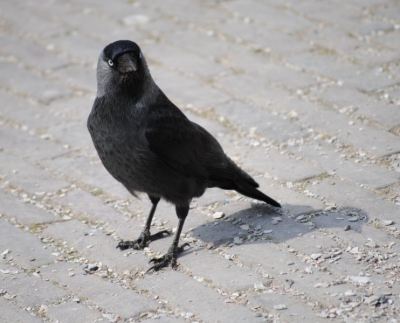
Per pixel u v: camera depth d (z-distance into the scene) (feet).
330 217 34.14
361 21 53.26
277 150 40.47
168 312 28.71
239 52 51.11
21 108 47.47
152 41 53.52
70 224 35.86
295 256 31.53
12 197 38.42
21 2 61.62
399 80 45.83
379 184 36.37
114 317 28.58
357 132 41.09
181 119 32.91
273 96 45.68
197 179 33.12
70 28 56.70
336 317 27.30
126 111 31.94
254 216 35.06
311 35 52.11
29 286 30.94
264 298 28.81
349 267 30.30
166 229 35.12
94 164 41.24
